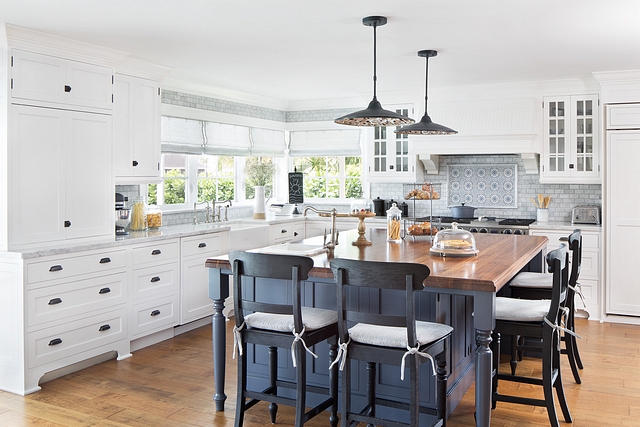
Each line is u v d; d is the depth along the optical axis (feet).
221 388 11.76
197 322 18.57
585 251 19.39
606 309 18.95
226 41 14.32
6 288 12.81
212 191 22.94
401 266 8.60
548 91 20.44
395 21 12.59
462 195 23.57
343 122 13.84
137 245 15.60
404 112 22.41
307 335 9.87
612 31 13.37
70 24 12.61
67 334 13.66
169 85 19.45
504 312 10.57
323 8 11.66
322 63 17.08
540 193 22.20
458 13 12.00
